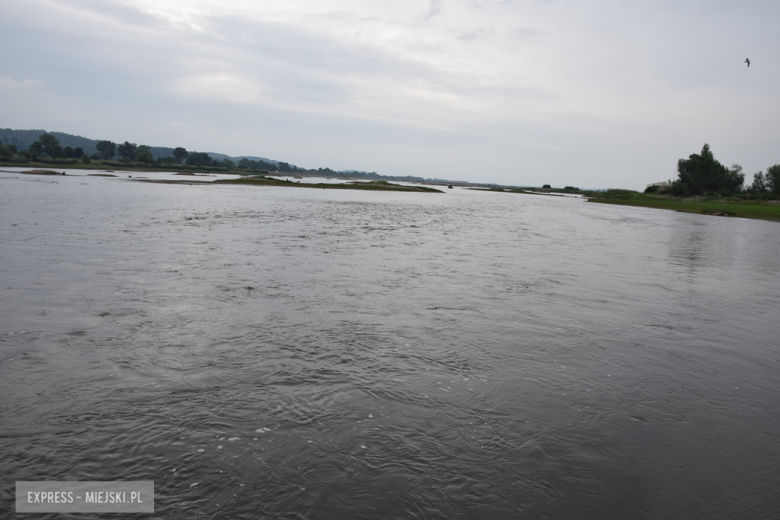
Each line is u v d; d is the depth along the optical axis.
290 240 20.25
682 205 77.50
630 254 20.91
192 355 7.12
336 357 7.24
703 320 10.33
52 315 8.75
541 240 25.16
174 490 4.21
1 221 22.42
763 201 87.62
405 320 9.29
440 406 5.85
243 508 4.02
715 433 5.53
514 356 7.64
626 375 7.09
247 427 5.22
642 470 4.76
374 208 47.66
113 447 4.79
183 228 22.89
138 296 10.24
